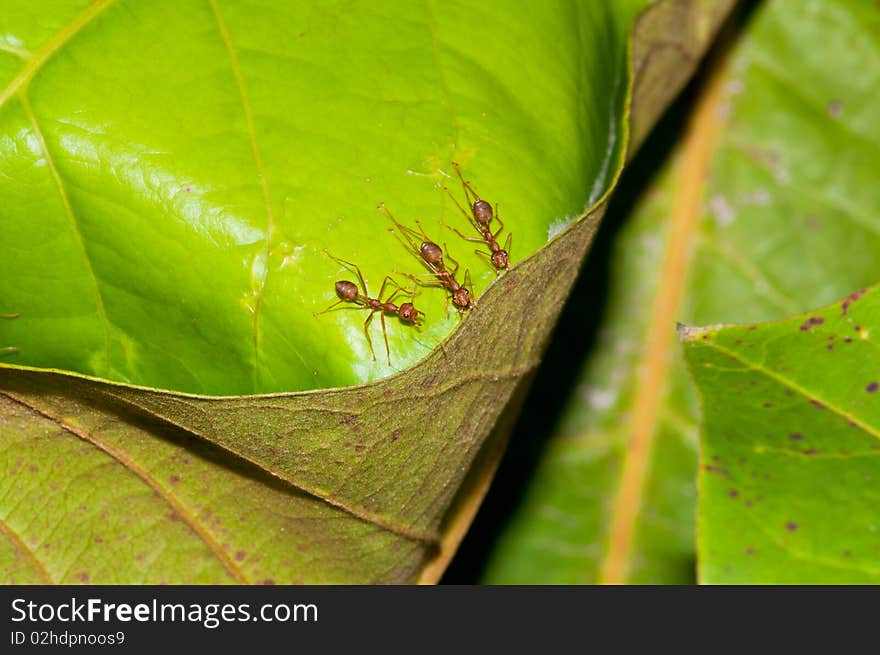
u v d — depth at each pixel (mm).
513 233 201
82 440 209
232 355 201
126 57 202
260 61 203
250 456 202
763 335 203
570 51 210
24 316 203
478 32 206
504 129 204
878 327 202
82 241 202
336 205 200
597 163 210
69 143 200
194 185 200
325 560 219
